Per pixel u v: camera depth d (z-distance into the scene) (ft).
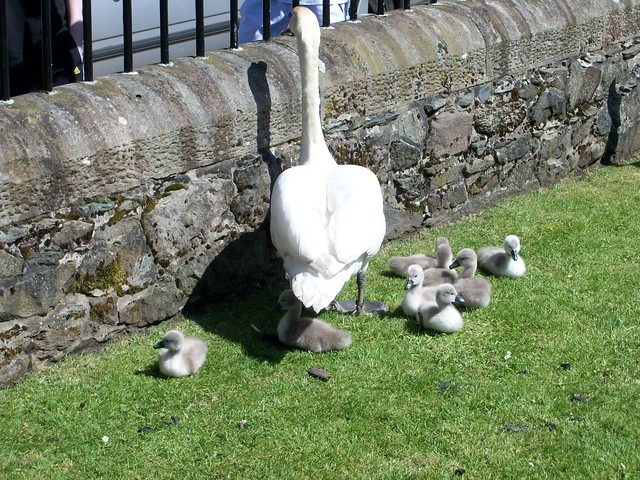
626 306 19.72
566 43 23.95
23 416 17.24
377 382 17.97
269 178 20.02
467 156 22.80
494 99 22.94
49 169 17.60
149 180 18.65
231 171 19.57
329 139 20.63
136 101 18.54
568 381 17.95
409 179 21.94
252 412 17.35
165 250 18.97
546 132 24.08
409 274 19.33
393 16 22.18
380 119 21.30
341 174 18.76
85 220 18.07
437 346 18.81
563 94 24.14
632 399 17.54
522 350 18.69
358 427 17.07
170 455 16.66
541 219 22.77
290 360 18.45
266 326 19.38
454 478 16.28
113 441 16.88
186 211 19.08
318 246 17.92
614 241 21.88
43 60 18.08
